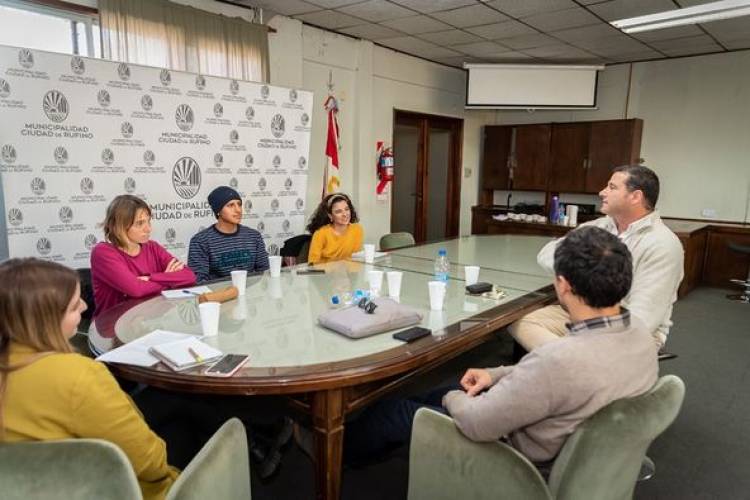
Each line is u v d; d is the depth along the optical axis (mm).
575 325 1125
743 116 5434
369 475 2045
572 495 1062
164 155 3393
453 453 1255
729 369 3180
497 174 7023
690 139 5789
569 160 6363
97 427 1003
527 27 4613
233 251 2865
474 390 1372
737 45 5191
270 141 3980
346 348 1453
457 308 1889
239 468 1242
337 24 4625
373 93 5477
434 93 6289
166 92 3346
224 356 1363
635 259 1943
